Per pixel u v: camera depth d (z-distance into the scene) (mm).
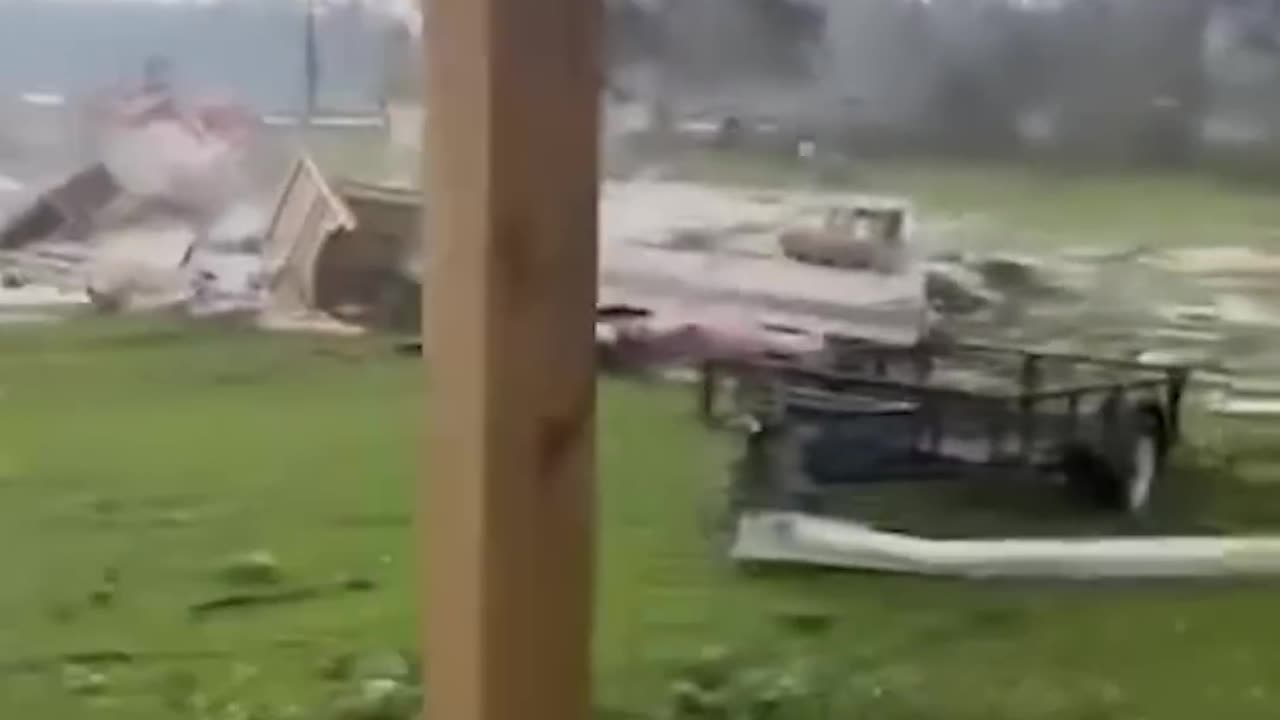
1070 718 18547
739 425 18438
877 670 18438
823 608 18438
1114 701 18594
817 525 18438
